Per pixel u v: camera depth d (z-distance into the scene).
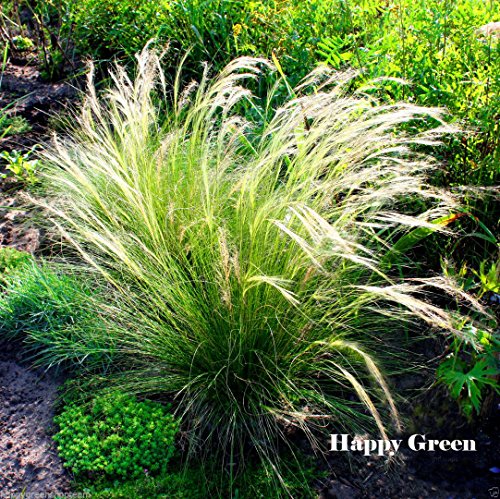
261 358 3.05
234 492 2.76
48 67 6.08
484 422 2.97
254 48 4.89
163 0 5.39
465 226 3.62
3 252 3.86
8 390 3.18
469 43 3.91
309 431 2.88
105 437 2.89
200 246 3.14
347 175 3.06
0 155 4.53
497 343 2.66
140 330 3.12
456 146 3.60
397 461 2.85
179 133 3.65
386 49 4.21
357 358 3.11
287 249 2.97
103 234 3.50
